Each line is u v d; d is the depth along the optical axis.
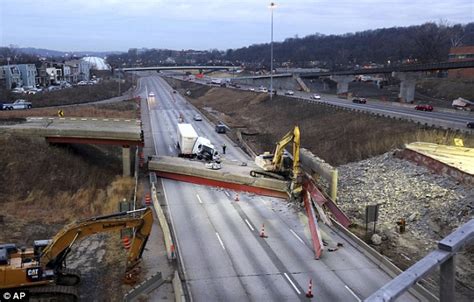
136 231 25.88
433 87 120.94
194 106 113.62
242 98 131.88
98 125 55.88
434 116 66.62
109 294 24.78
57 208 38.84
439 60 163.12
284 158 44.09
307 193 37.84
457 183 38.25
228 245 31.19
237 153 60.62
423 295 23.47
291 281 26.09
